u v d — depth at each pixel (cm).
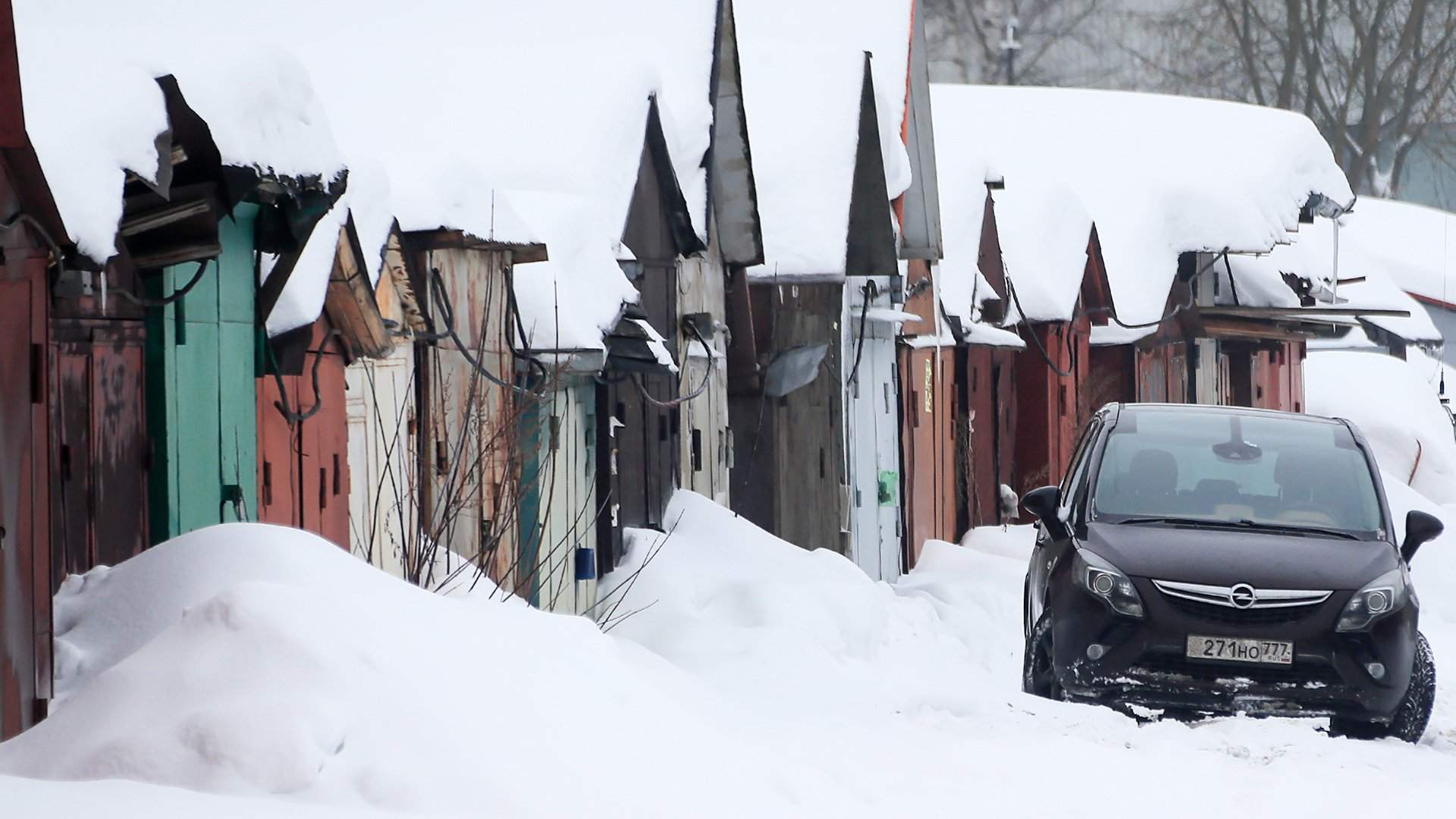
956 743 3191
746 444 6938
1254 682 3825
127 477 2914
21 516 2461
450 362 4212
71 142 2425
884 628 5278
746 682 3975
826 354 6869
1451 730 4178
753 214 6575
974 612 6481
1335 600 3847
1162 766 3112
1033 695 4053
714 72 6394
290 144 3039
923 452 8488
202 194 2886
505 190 4669
